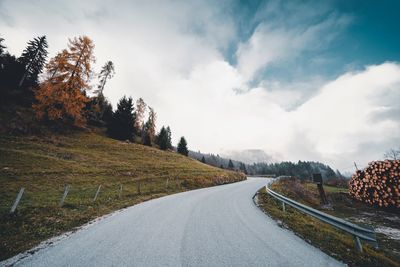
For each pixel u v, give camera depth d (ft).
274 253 18.71
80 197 48.06
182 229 25.04
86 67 116.67
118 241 20.70
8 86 138.82
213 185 92.79
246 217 32.71
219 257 17.39
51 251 18.24
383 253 24.99
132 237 21.93
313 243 21.98
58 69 111.75
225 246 19.94
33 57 145.28
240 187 82.79
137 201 46.91
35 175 61.31
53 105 112.16
